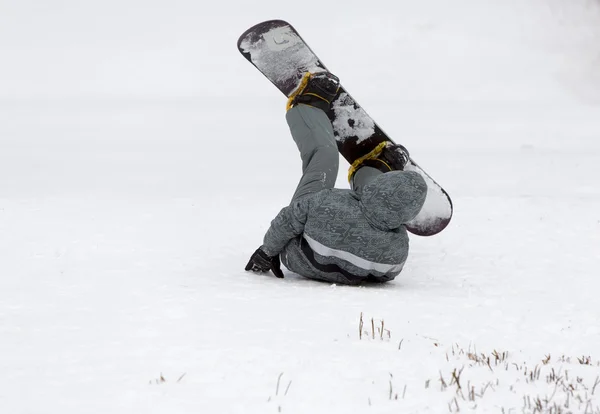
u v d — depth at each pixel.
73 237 17.48
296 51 17.22
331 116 17.39
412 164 17.23
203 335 10.12
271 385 8.36
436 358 9.38
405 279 14.59
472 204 24.55
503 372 8.91
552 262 16.17
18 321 10.73
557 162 40.38
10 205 22.05
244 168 37.25
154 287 12.95
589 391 8.28
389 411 7.72
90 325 10.57
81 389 8.17
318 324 10.77
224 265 15.07
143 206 22.81
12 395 7.97
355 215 13.17
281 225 13.49
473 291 13.46
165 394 8.06
